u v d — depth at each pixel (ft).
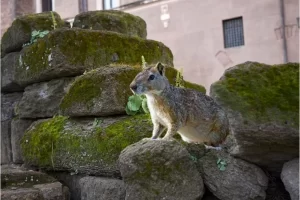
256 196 7.32
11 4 21.02
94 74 10.63
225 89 6.87
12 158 15.17
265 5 25.40
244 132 6.62
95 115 10.31
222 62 26.76
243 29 26.13
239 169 7.48
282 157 7.11
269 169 7.77
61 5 22.59
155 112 7.86
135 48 13.88
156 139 7.74
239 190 7.29
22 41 14.87
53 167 10.78
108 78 10.16
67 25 16.29
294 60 24.14
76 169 9.98
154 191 7.19
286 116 6.44
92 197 9.14
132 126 9.20
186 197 7.11
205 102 8.09
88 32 12.90
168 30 28.78
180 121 7.70
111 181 8.82
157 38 29.14
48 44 12.70
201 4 27.78
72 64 12.32
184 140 8.58
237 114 6.63
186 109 7.84
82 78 10.89
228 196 7.29
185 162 7.36
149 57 14.19
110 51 13.11
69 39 12.43
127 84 10.31
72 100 10.78
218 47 27.02
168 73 12.40
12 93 16.14
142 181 7.29
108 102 9.89
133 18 16.74
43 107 13.25
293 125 6.33
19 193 8.95
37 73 13.12
